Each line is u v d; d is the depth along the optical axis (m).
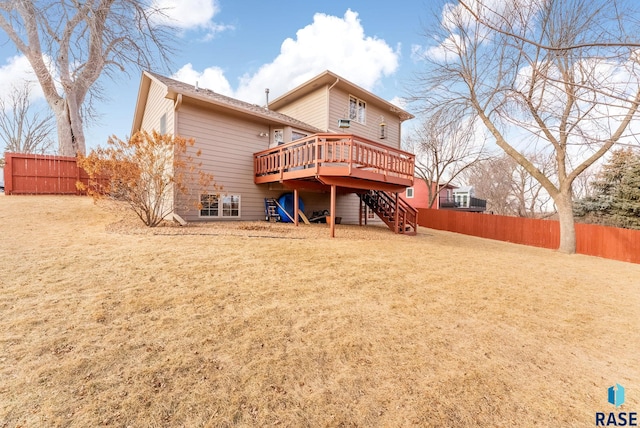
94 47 11.95
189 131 9.36
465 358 2.68
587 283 5.76
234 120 10.54
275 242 6.69
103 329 2.65
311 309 3.44
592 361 2.83
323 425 1.81
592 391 2.35
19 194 10.68
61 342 2.41
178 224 8.20
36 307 2.94
